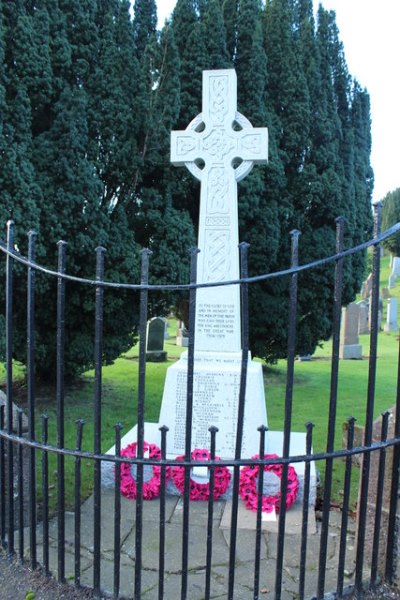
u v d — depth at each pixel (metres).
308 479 2.42
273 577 3.11
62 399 2.56
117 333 7.70
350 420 2.52
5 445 3.29
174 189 7.93
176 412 5.03
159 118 7.52
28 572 2.78
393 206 43.22
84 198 6.61
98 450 2.47
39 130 6.89
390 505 2.65
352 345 13.72
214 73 5.28
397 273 33.94
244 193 8.31
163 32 7.48
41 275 6.47
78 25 6.90
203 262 5.26
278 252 9.38
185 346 15.66
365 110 11.16
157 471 4.44
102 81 6.96
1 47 5.95
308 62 9.56
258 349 9.73
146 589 2.95
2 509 3.01
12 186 6.07
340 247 2.35
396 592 2.64
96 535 2.55
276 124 9.16
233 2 8.84
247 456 4.77
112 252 6.99
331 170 9.38
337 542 3.59
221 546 3.53
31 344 2.62
